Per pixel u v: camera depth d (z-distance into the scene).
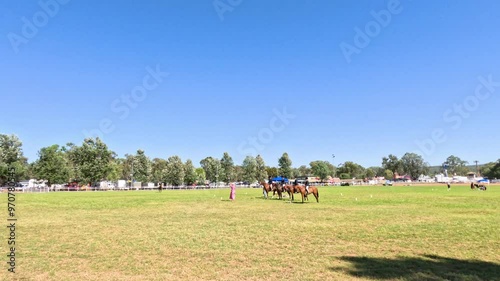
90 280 8.80
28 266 10.07
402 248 12.45
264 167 134.38
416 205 30.86
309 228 17.12
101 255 11.40
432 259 10.82
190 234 15.39
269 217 21.91
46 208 29.11
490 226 17.52
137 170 122.38
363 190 69.81
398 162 192.62
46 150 92.06
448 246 12.76
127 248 12.45
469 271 9.41
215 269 9.75
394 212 24.69
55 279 8.87
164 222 19.53
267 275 9.18
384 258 10.97
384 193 55.19
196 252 11.81
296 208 28.50
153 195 55.81
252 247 12.61
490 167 160.38
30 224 18.78
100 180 101.12
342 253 11.67
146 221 20.02
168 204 33.84
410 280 8.66
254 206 30.77
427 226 17.62
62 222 19.59
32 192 73.50
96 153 99.44
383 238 14.38
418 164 189.38
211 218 21.48
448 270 9.53
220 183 128.75
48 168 91.06
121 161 136.88
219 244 13.14
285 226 17.83
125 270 9.66
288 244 13.16
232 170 138.50
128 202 37.03
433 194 50.84
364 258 10.96
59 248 12.48
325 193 56.41
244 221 19.89
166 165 133.38
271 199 41.59
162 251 11.98
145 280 8.78
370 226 17.70
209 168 135.50
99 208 29.14
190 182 126.19
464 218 20.94
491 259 10.80
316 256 11.23
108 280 8.79
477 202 34.19
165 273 9.38
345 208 28.20
